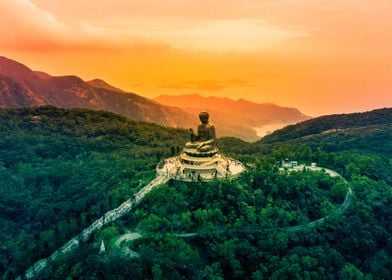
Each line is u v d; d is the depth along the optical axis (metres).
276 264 193.62
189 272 180.50
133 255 185.00
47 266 186.62
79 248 193.25
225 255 194.88
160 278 170.12
